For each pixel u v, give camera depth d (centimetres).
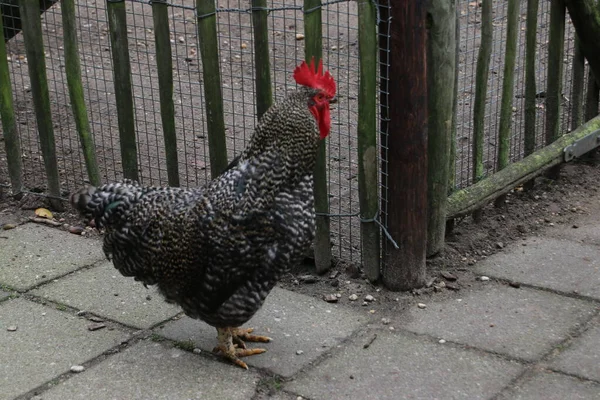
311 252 338
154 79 470
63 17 350
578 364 293
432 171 326
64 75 480
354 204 371
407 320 314
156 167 403
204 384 290
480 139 356
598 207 372
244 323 304
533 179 379
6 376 293
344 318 316
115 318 317
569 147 379
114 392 288
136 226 291
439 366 295
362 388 288
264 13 321
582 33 376
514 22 349
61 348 304
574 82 391
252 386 289
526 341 303
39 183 389
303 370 295
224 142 338
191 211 286
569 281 329
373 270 328
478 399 283
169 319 317
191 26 545
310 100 284
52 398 286
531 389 285
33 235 361
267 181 280
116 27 341
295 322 314
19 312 320
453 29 314
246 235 281
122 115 352
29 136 421
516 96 442
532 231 358
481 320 313
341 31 527
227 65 487
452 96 323
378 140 326
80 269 342
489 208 370
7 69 368
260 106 330
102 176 394
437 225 333
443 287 328
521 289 326
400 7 301
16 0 385
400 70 306
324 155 325
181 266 286
